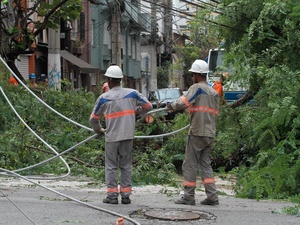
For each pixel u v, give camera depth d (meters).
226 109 13.74
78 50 38.72
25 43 22.38
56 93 16.95
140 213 8.30
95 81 43.56
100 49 44.50
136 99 9.06
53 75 24.41
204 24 15.48
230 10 14.64
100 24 44.25
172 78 56.59
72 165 13.85
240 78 13.54
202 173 9.21
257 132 12.55
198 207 8.92
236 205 9.36
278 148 11.59
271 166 11.30
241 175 12.99
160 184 12.70
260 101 13.12
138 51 55.88
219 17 15.19
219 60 25.25
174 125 14.76
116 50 26.98
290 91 11.91
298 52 13.15
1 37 22.03
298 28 13.02
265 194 11.53
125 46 50.16
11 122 15.59
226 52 15.41
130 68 52.38
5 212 8.16
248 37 13.32
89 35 42.09
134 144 14.60
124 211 8.43
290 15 12.48
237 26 15.04
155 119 14.78
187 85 58.12
